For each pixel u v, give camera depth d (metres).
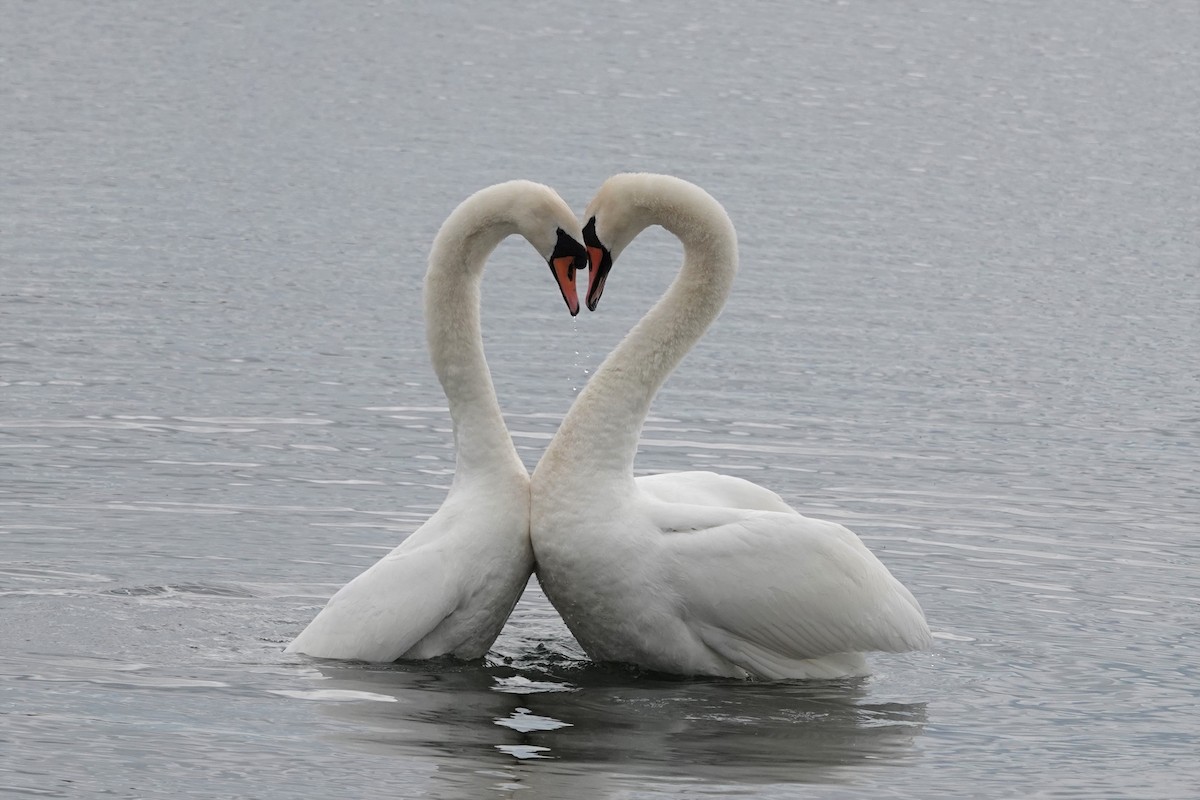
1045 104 44.50
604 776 10.19
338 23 56.50
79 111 41.53
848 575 11.95
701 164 36.56
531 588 14.50
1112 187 36.09
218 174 35.03
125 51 50.53
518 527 12.23
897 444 19.06
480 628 12.21
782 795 10.03
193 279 26.33
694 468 17.81
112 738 10.51
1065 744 10.96
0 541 14.59
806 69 48.88
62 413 18.94
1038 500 17.00
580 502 12.05
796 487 17.23
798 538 11.93
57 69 47.06
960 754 10.77
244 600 13.35
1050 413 20.72
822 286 27.16
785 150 38.44
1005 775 10.45
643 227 12.76
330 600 12.21
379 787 9.91
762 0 59.31
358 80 47.25
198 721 10.82
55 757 10.20
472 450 12.37
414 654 12.11
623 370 12.28
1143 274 29.08
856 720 11.32
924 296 26.89
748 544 11.88
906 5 57.38
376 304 25.25
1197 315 26.41
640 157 37.16
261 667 11.80
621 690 11.80
